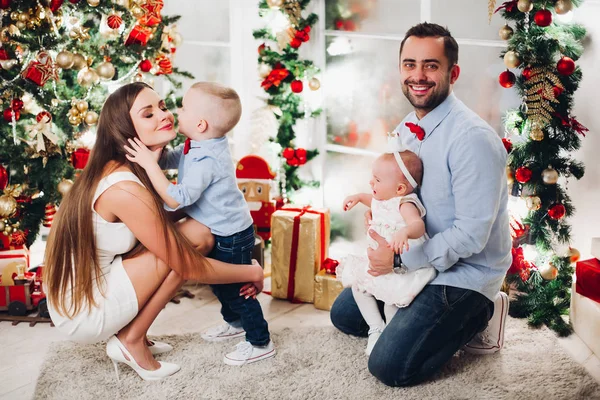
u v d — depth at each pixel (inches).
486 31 110.6
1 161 114.4
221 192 94.0
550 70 97.5
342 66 130.7
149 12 113.8
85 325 89.7
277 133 135.0
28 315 117.3
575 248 111.4
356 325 105.3
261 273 98.6
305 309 118.3
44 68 106.3
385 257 89.4
